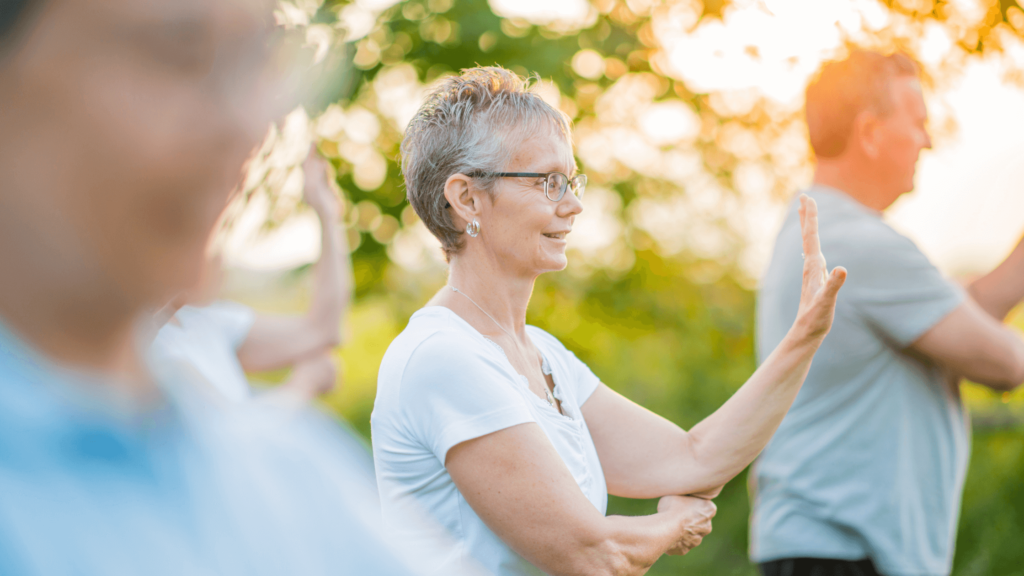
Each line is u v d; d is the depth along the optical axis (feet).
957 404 7.70
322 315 8.11
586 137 18.20
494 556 4.59
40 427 1.29
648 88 17.71
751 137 18.08
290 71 1.39
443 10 15.69
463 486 4.51
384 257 15.78
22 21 1.19
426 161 5.18
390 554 1.85
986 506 17.38
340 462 1.90
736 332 20.56
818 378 7.46
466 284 5.24
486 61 15.72
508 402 4.57
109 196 1.23
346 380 23.81
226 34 1.27
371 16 15.02
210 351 6.34
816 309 5.51
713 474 5.64
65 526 1.28
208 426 1.59
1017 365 7.23
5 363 1.27
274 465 1.71
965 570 16.92
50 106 1.20
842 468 7.29
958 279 8.21
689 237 19.60
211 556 1.47
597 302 19.58
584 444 5.24
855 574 7.22
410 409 4.65
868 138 7.78
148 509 1.39
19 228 1.23
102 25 1.20
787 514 7.57
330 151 14.70
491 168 5.01
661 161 18.88
